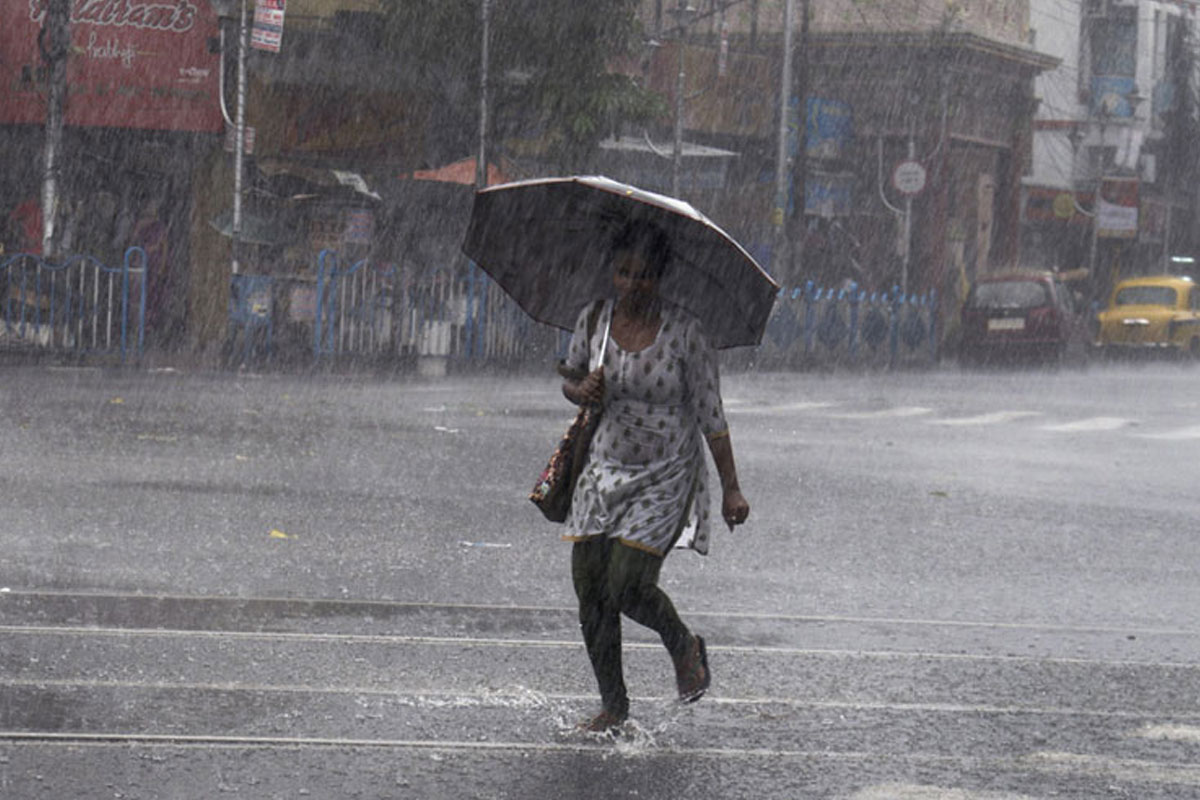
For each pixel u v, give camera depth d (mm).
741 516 8930
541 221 8727
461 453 23000
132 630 10961
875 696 10023
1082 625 12648
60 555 13766
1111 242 86812
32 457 20281
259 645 10719
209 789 7598
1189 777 8406
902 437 28250
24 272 38531
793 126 65938
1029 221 79562
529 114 47875
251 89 45500
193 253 45188
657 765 8281
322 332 41281
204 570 13406
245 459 21109
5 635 10633
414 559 14398
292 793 7598
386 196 47625
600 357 8719
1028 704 9969
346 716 9023
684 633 8953
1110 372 56125
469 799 7598
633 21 46281
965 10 72000
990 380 48188
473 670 10273
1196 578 15055
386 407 30109
